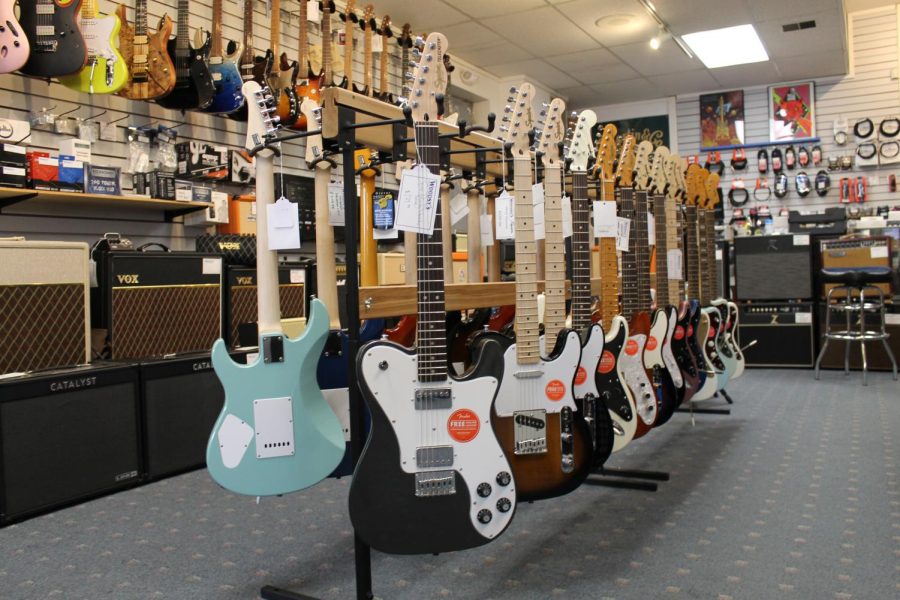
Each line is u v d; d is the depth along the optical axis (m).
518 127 2.17
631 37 6.55
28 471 2.64
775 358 6.35
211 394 3.36
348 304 1.85
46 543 2.40
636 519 2.53
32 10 3.29
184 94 3.92
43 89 3.67
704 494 2.80
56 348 2.93
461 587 2.00
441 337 1.75
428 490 1.74
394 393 1.73
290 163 4.94
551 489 2.10
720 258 6.73
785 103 8.23
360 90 5.09
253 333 1.97
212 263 3.52
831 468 3.12
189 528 2.53
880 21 7.77
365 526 1.73
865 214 7.69
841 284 5.98
